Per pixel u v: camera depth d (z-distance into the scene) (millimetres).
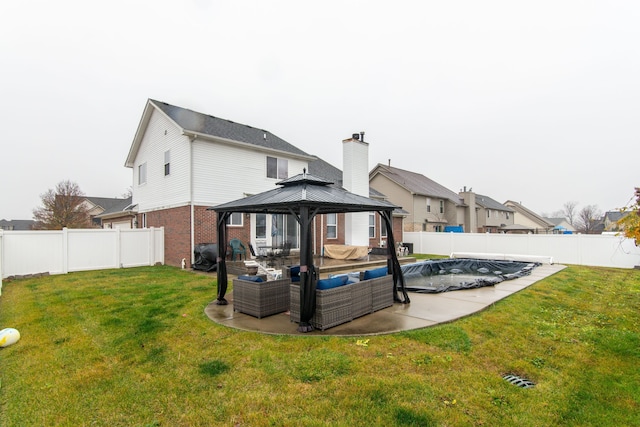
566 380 3570
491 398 3186
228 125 16562
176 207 13820
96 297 7727
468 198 34844
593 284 9375
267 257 13234
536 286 8656
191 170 13062
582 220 60750
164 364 4066
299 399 3199
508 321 5578
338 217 18234
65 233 11727
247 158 14875
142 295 7910
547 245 16531
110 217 23219
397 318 5688
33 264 11055
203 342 4742
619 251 14320
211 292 8227
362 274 6605
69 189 35000
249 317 5918
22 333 5289
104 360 4238
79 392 3455
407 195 29297
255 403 3160
